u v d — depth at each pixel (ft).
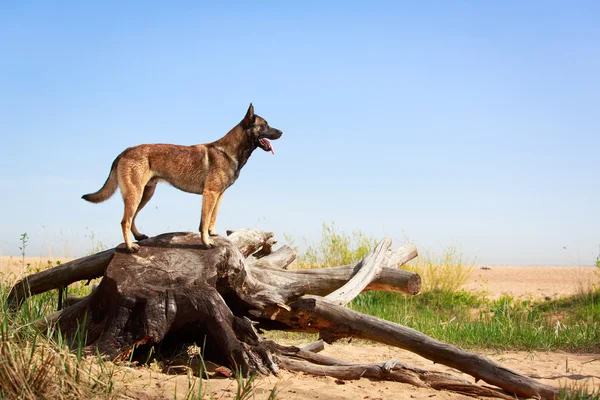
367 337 18.24
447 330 30.81
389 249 25.90
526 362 24.48
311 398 14.16
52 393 12.18
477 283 55.26
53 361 12.82
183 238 19.77
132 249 18.54
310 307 18.69
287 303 18.78
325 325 18.92
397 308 36.86
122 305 16.35
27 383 11.93
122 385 13.51
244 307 18.93
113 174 20.02
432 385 16.76
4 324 13.44
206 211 19.88
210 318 16.60
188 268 17.69
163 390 13.82
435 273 43.06
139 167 19.72
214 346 17.35
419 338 17.35
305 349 20.51
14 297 19.83
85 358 14.60
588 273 62.80
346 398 14.39
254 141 21.53
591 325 31.07
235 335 16.75
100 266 19.97
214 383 14.96
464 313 37.60
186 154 20.52
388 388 16.30
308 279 22.93
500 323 30.66
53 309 21.34
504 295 44.24
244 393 13.12
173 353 18.29
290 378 16.48
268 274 22.06
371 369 17.22
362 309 35.94
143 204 21.31
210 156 20.75
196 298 16.78
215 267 17.84
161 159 20.20
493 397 16.19
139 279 17.04
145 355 17.53
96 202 20.29
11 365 12.08
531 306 39.96
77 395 12.40
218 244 19.12
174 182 20.70
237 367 16.07
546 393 15.58
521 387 15.76
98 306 17.54
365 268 22.89
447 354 16.85
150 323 16.24
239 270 18.80
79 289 29.35
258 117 21.83
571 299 40.45
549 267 75.61
